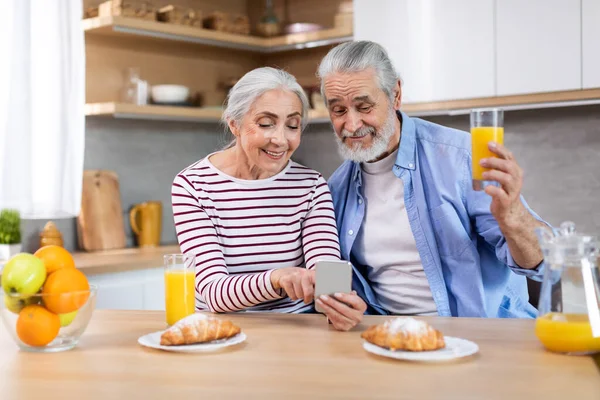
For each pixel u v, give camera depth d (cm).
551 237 135
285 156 199
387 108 199
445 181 207
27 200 327
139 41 386
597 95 311
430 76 347
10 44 320
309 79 424
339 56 197
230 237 203
